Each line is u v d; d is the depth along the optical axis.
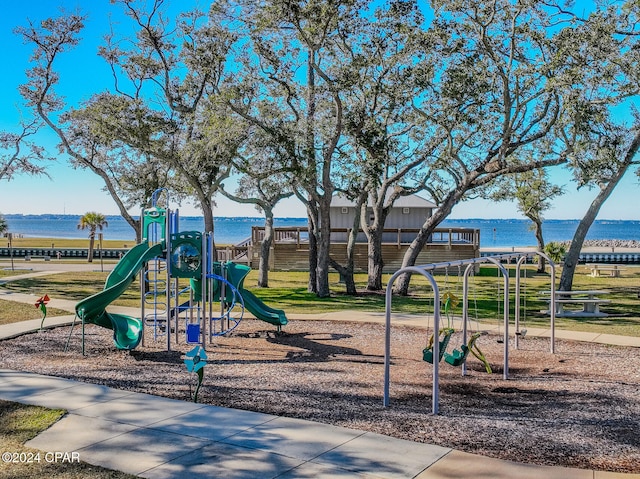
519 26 18.22
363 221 24.66
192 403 7.45
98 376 9.27
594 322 15.95
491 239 134.75
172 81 22.06
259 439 6.06
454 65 18.67
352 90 20.47
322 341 12.88
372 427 6.63
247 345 12.39
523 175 30.84
